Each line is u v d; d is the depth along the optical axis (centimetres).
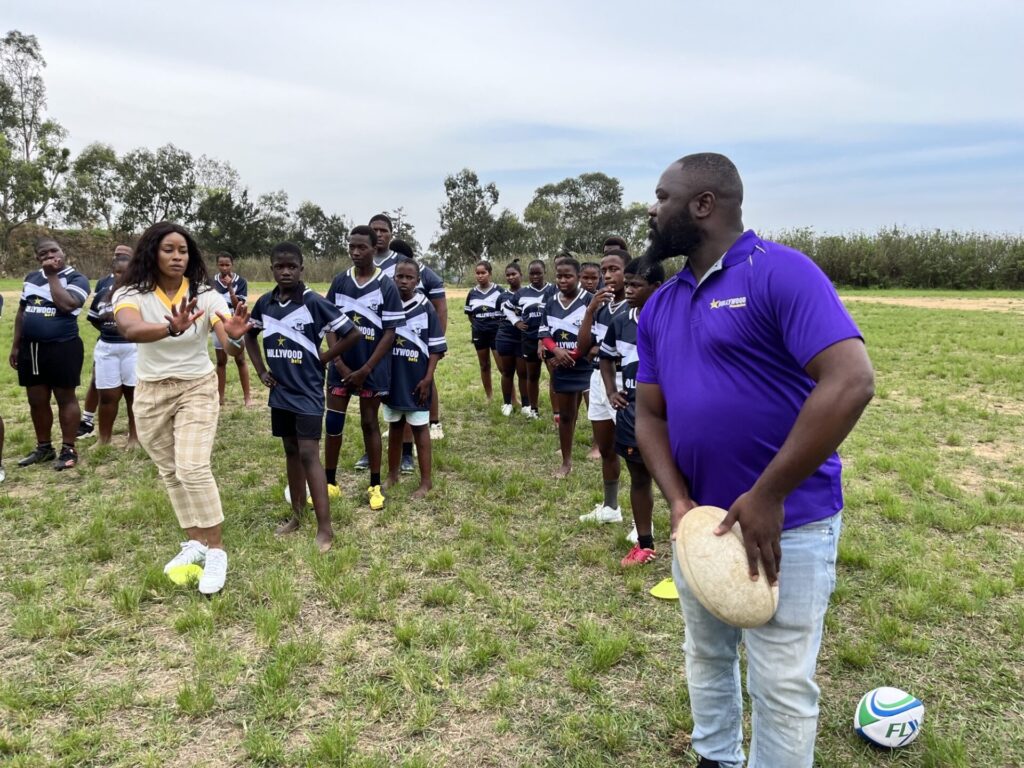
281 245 473
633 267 434
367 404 552
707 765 254
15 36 5094
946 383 1057
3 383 988
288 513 541
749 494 195
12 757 280
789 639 210
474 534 511
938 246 3422
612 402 457
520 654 361
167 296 417
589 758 288
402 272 565
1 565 451
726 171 210
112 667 344
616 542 496
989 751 296
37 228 5100
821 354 183
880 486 599
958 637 379
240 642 367
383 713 313
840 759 291
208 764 281
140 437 431
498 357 880
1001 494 596
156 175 5516
